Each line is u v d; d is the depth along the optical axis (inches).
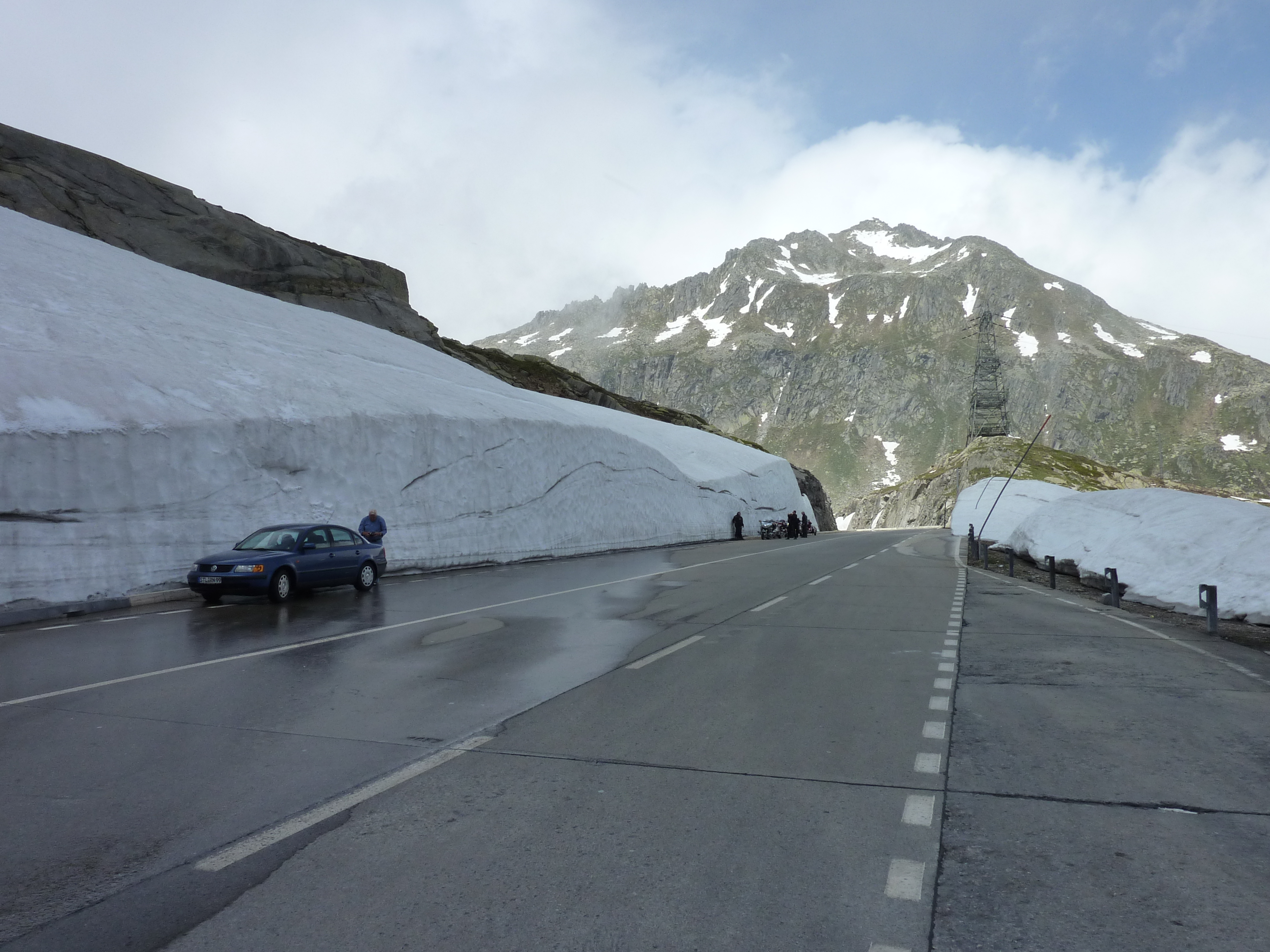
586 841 166.6
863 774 213.2
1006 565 1160.8
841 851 162.9
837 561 1173.1
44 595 550.9
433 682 325.7
